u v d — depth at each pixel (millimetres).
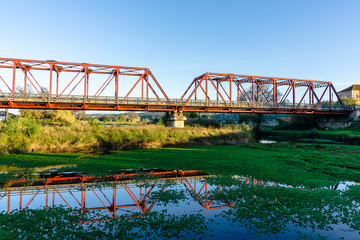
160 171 16172
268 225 8117
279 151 25250
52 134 25422
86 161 19156
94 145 25812
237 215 8930
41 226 7941
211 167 17266
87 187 12523
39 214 8789
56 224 8086
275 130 56812
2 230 7480
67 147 24703
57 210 9312
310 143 34000
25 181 13578
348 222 8273
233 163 18625
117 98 35531
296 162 18844
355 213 8969
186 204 10109
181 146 29344
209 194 11312
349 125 48281
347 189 11992
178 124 38719
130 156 21703
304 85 53469
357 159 19625
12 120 25406
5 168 16672
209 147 28688
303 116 60656
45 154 22406
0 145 22719
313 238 7254
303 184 12953
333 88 52625
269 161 19453
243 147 29016
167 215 8969
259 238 7270
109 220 8523
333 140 37969
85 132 27250
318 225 8094
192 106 40438
